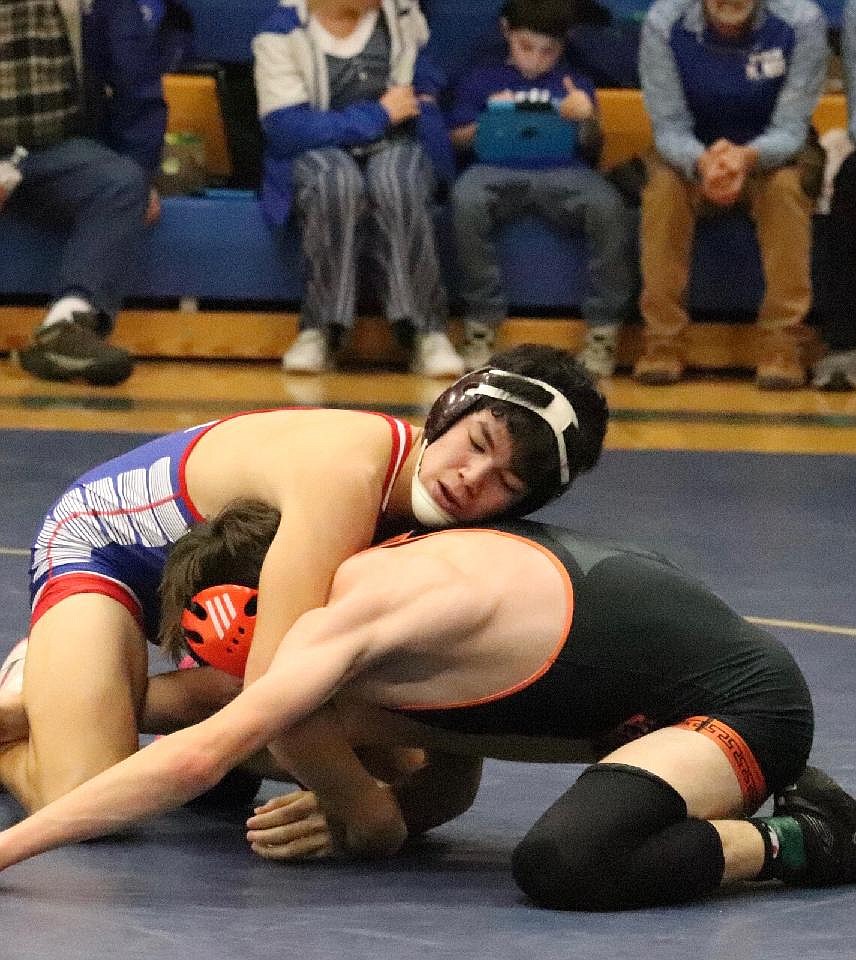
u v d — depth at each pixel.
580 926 4.57
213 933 4.43
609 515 10.40
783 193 14.53
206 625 5.17
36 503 10.22
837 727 6.58
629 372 15.53
